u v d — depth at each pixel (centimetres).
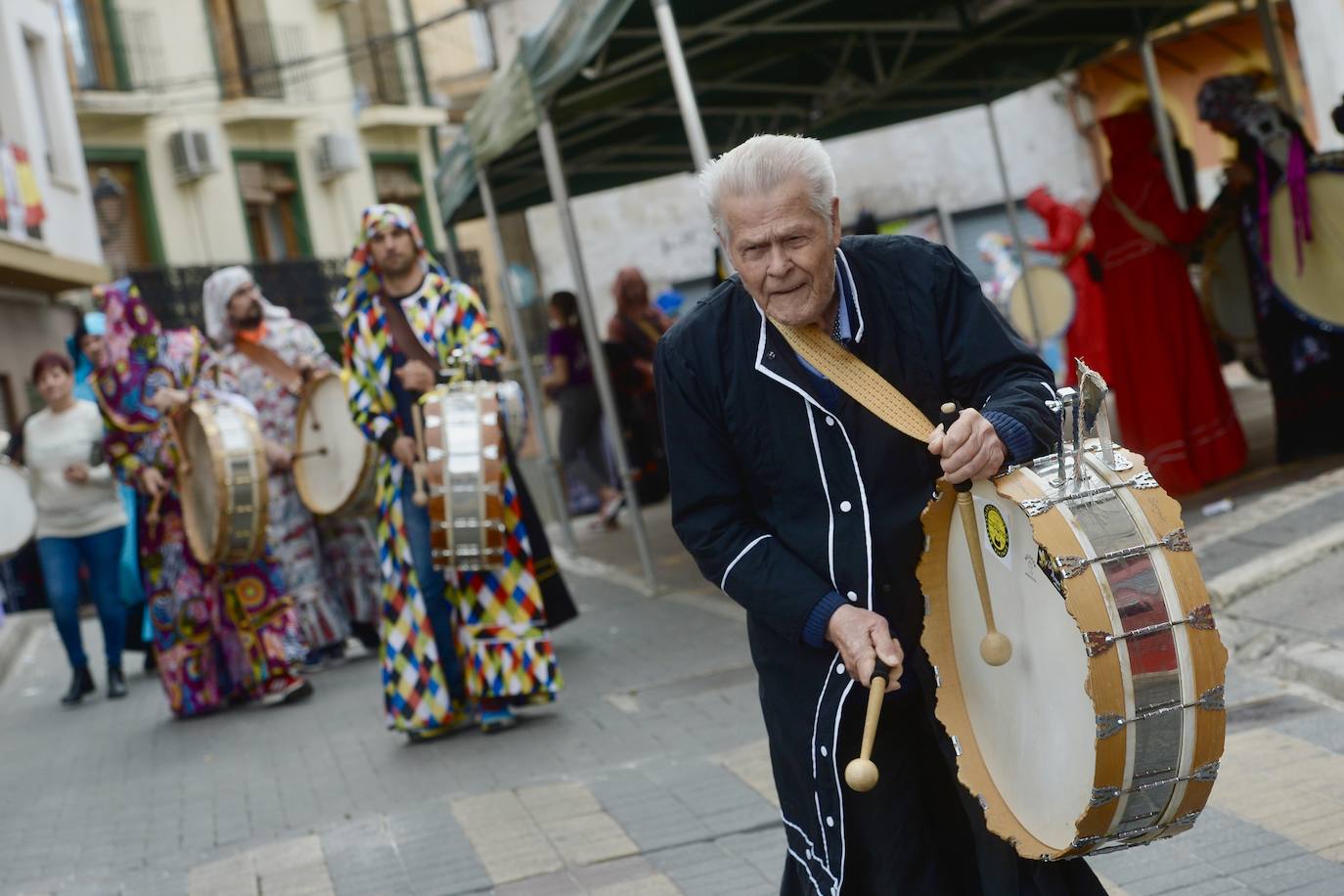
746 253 284
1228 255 953
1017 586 269
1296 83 2334
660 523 1451
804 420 300
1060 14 1145
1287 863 398
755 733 610
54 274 2166
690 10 881
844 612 293
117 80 3000
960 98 1354
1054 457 264
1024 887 289
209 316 986
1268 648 568
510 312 1302
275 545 983
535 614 687
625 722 670
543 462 1327
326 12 3394
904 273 302
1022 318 1369
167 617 883
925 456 301
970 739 292
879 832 303
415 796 604
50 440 1003
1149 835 260
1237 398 1430
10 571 1645
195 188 3095
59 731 908
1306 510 705
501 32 3003
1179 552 249
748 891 439
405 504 692
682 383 307
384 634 696
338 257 3362
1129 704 244
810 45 1081
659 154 1351
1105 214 932
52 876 566
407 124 3506
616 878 468
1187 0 1138
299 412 961
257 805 632
